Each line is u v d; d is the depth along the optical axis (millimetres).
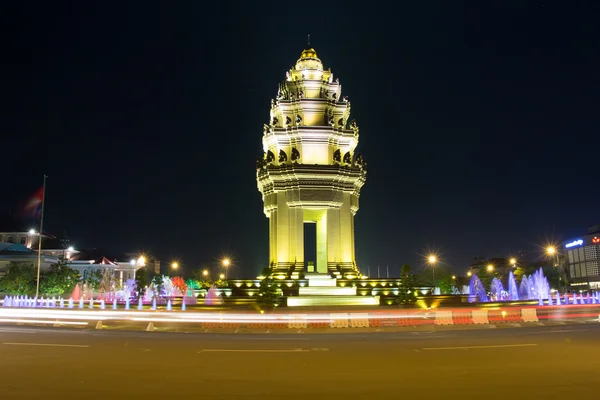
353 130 67000
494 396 16344
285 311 50969
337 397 16391
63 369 21516
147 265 163875
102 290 119000
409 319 47000
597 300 91812
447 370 21047
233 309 51531
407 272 57344
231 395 16719
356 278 61250
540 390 17125
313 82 67125
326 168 63031
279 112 67625
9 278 103625
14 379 19344
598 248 162750
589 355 24922
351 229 65062
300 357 25016
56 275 106125
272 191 64938
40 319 52094
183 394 16875
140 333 38344
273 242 64500
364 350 27531
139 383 18641
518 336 34094
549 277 128000
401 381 18875
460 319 46656
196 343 31219
